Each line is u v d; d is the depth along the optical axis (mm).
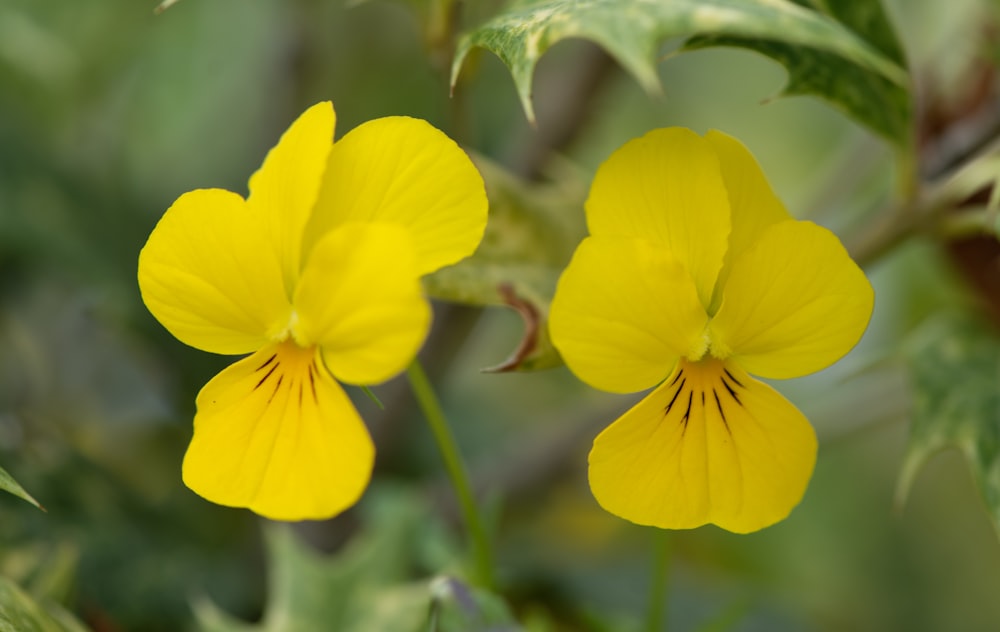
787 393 483
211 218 281
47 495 356
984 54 343
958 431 329
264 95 405
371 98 489
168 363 384
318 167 277
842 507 506
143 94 466
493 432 458
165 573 360
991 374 338
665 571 321
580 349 277
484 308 373
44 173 396
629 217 281
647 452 280
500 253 312
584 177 337
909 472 328
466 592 301
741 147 287
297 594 338
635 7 277
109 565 355
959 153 342
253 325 281
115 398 389
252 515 382
